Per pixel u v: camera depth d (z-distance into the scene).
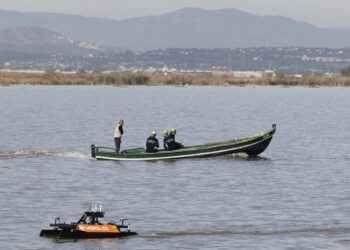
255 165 163.12
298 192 128.50
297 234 98.50
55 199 119.56
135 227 101.00
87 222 98.62
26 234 97.00
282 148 199.50
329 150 195.88
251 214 109.69
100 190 128.50
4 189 127.81
